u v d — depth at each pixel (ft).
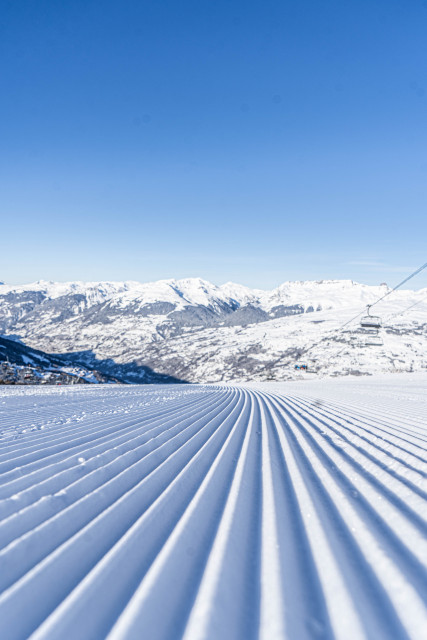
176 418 30.25
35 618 5.93
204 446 19.39
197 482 13.20
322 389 84.07
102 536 8.77
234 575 7.21
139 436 21.49
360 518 9.70
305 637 5.44
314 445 19.86
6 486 12.27
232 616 5.98
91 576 7.02
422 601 6.10
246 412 37.27
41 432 22.81
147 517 9.86
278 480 13.65
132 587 6.79
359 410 37.09
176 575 7.16
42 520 9.55
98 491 11.81
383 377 122.52
